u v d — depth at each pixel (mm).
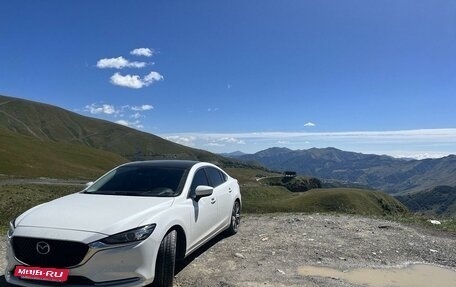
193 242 7188
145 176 7551
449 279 7074
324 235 10000
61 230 5352
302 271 7223
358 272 7309
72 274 5172
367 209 110000
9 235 5688
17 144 122875
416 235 10258
